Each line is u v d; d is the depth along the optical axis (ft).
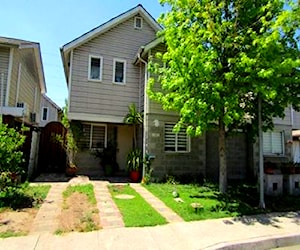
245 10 26.50
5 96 37.09
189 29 26.61
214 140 42.37
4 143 23.30
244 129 33.27
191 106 24.64
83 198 25.38
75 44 41.86
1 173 23.68
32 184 32.22
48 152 49.29
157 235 16.81
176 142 39.50
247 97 28.04
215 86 23.68
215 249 15.03
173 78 27.22
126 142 47.96
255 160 43.50
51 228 17.13
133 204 23.82
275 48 22.24
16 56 40.78
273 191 30.07
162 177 37.40
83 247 14.55
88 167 44.86
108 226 17.97
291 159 47.24
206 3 26.25
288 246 17.15
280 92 25.22
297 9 22.43
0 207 21.17
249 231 18.19
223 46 25.85
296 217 21.86
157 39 38.88
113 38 45.52
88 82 42.73
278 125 47.26
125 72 45.29
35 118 49.65
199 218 20.63
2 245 14.40
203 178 39.17
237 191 31.42
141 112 42.75
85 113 41.73
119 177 42.57
